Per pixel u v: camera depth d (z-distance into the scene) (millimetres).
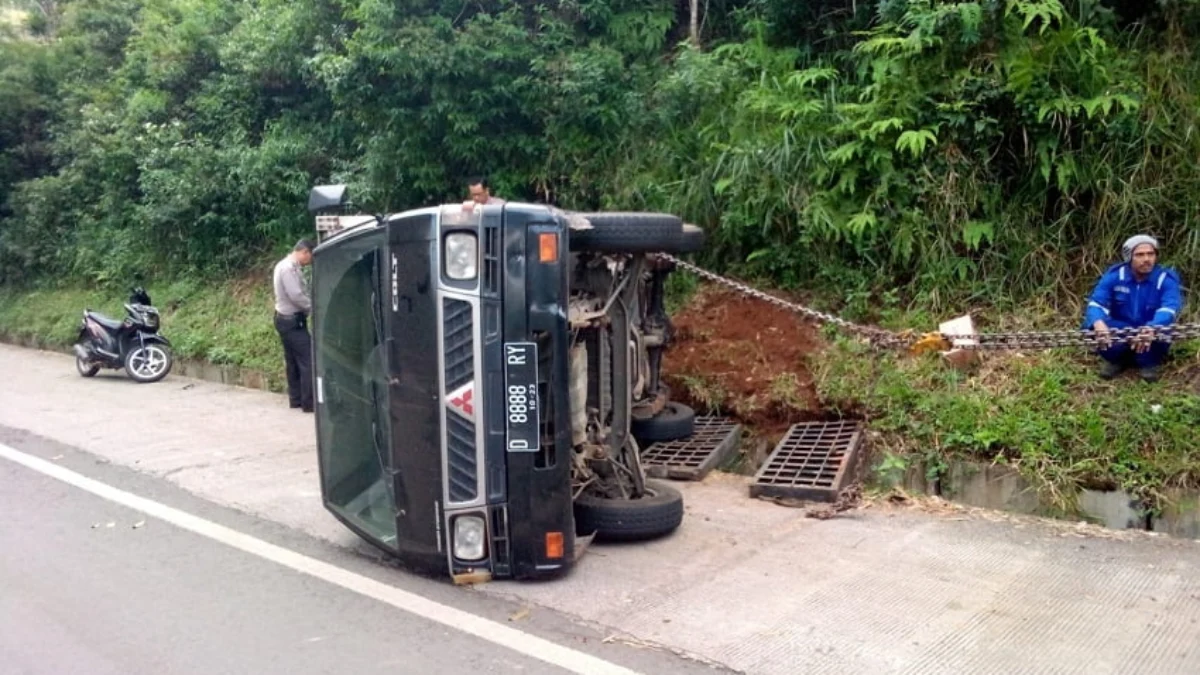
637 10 9953
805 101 8422
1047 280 7355
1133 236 6965
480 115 9406
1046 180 7344
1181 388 6176
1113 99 7172
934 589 4770
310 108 12500
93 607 4730
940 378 6777
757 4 9688
